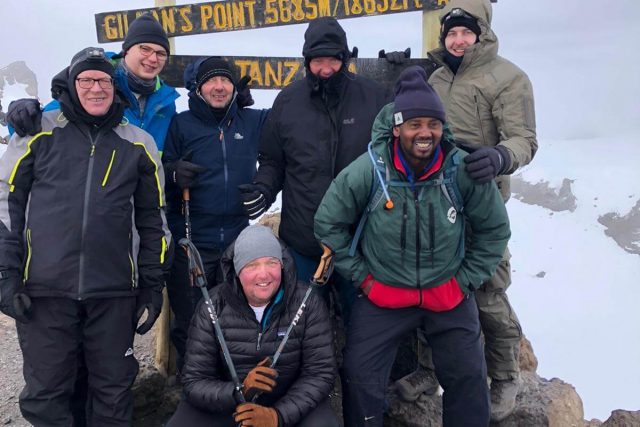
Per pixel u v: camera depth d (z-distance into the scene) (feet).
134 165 8.27
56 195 7.95
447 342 8.80
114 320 8.33
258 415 7.89
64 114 8.07
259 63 11.75
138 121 9.52
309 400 8.27
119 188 8.16
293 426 8.34
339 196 8.54
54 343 8.12
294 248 9.69
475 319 8.95
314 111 9.29
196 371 8.41
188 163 9.33
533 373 11.85
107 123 8.22
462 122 9.29
